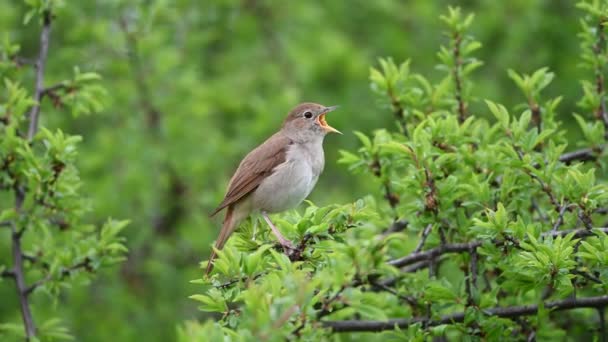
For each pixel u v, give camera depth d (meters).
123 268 18.19
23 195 11.18
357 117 19.78
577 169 9.35
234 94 19.17
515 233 8.88
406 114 11.41
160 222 18.38
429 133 10.20
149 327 17.52
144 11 17.02
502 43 19.56
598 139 10.73
